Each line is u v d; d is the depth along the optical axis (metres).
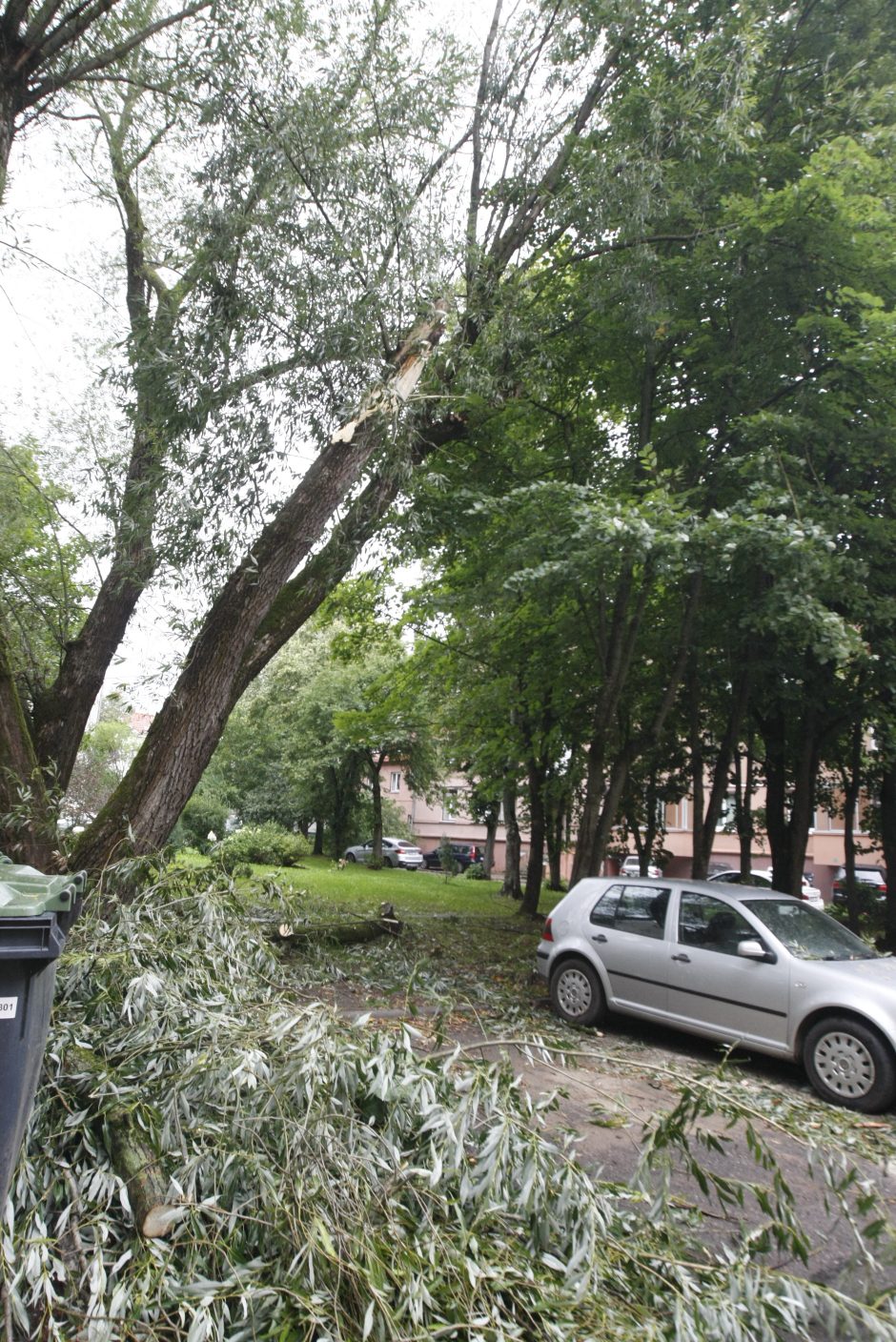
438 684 16.80
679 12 9.98
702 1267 2.91
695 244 10.04
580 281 10.58
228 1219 2.82
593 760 11.27
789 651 11.11
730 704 13.16
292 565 8.01
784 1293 2.77
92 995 4.45
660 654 12.28
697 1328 2.60
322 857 39.69
